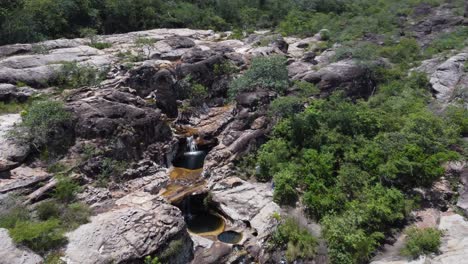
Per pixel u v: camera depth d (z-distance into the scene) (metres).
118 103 23.08
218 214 20.98
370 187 20.89
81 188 18.72
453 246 17.52
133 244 15.48
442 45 42.62
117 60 32.44
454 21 51.69
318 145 23.48
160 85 28.77
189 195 20.97
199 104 29.98
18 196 17.16
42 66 28.83
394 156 21.81
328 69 32.75
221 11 60.75
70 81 27.97
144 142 22.84
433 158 21.59
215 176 22.39
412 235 18.20
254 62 30.34
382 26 53.03
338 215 19.56
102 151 20.55
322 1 68.69
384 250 18.30
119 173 20.48
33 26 38.16
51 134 20.30
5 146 19.30
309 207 19.80
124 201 18.77
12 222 15.54
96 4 47.34
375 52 38.69
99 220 16.53
